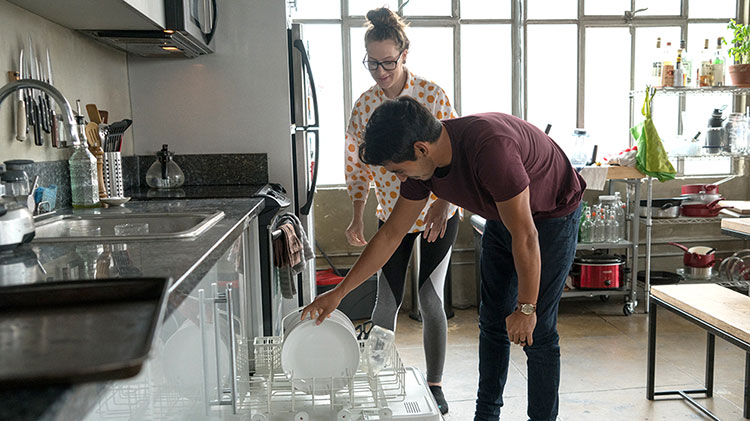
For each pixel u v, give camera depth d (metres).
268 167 3.11
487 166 1.60
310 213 3.22
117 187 2.22
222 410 1.45
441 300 2.65
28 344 0.60
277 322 2.57
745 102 4.68
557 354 2.04
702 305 2.36
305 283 3.10
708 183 4.71
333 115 4.44
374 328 1.93
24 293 0.74
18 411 0.47
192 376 1.15
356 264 1.84
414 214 1.87
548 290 1.98
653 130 4.02
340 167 4.46
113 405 0.74
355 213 2.70
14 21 1.89
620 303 4.43
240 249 1.79
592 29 4.60
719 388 2.90
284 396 1.85
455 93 4.51
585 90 4.63
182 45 2.59
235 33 3.03
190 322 1.14
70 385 0.51
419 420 1.76
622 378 3.04
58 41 2.21
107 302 0.76
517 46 4.48
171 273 0.95
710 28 4.69
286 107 3.08
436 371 2.69
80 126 2.04
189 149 3.07
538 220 1.96
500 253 2.08
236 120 3.08
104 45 2.68
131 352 0.57
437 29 4.46
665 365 3.21
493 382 2.13
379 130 1.56
